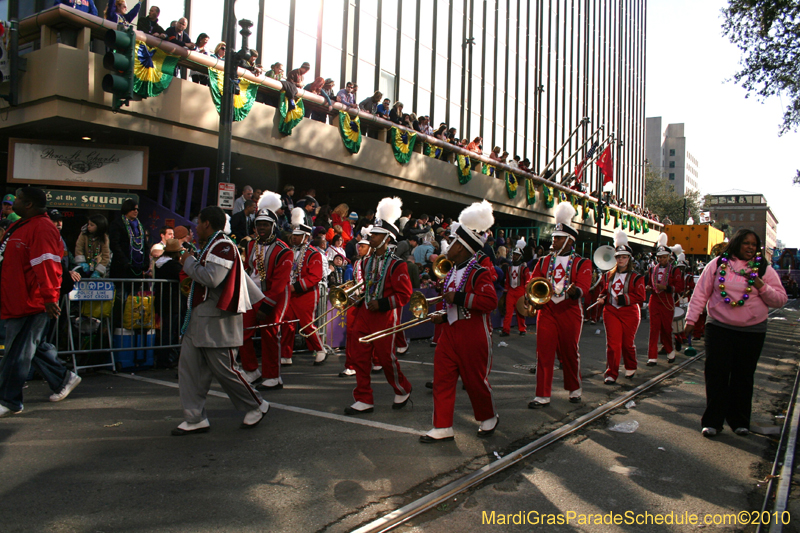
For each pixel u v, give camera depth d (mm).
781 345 13336
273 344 7039
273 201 7031
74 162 11008
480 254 5207
